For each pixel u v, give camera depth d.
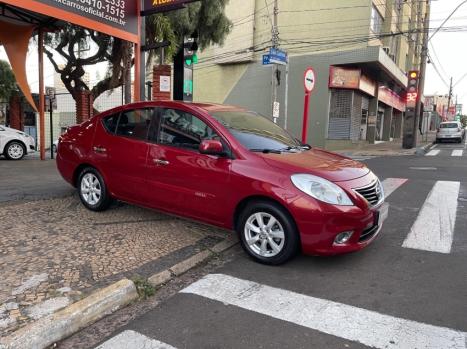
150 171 5.13
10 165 11.18
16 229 5.14
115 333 3.13
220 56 25.17
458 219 6.19
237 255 4.68
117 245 4.74
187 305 3.55
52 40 15.32
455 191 8.34
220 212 4.58
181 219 5.76
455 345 2.93
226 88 25.39
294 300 3.62
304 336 3.06
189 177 4.75
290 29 22.31
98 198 5.88
